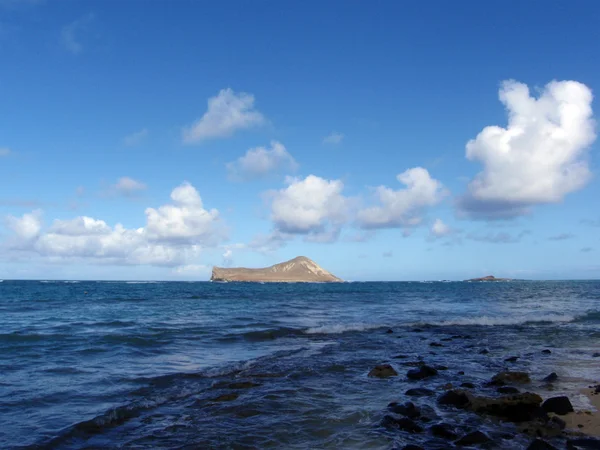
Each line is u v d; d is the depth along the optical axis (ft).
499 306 146.00
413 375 40.06
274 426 26.55
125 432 25.79
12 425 26.43
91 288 327.67
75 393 33.73
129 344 57.36
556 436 24.02
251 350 56.13
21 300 165.17
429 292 289.12
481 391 34.47
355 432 25.39
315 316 105.50
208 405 31.09
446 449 22.39
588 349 56.65
